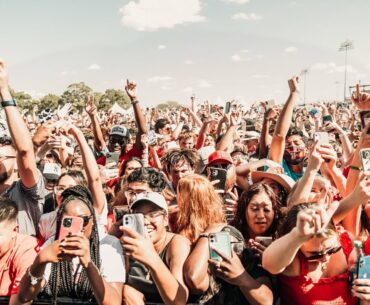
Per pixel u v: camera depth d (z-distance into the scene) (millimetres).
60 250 2084
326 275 2340
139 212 2506
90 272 2131
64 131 3234
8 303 2385
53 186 3893
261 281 2328
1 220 2412
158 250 2529
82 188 2516
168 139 8320
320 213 1894
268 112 5777
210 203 2801
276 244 2100
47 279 2381
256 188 2965
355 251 2492
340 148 6762
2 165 3377
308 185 2920
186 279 2326
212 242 2264
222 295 2418
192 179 2834
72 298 2379
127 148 6645
